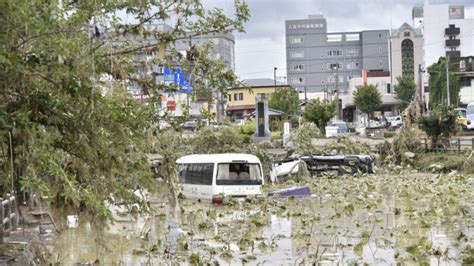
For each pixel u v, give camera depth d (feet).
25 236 51.29
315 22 465.06
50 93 30.35
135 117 34.19
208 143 111.55
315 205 81.15
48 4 28.07
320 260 46.60
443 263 45.09
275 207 78.95
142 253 50.62
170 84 42.98
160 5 38.68
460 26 364.99
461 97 269.64
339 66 464.65
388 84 371.97
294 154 127.44
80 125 31.73
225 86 43.75
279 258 48.01
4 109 29.01
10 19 26.96
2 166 31.17
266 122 152.66
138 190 41.81
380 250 50.19
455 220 65.00
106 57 35.53
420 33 381.81
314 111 216.74
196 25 40.60
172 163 41.42
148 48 40.14
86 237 51.67
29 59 28.99
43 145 29.63
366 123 268.00
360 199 82.64
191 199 89.92
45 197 29.86
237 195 85.15
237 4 41.04
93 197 31.81
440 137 137.69
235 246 53.47
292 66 467.11
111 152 33.55
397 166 122.11
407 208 73.31
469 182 99.25
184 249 52.26
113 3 33.99
